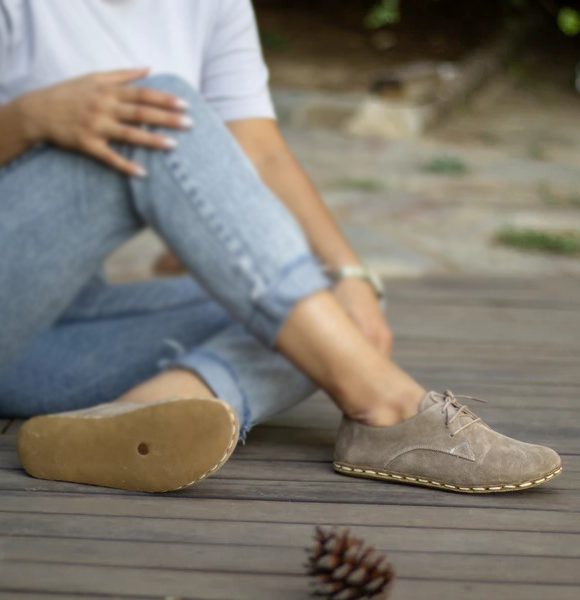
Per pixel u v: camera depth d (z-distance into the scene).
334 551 2.06
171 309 2.69
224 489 2.40
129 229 2.42
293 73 9.31
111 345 2.64
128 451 2.36
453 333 3.41
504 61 10.45
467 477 2.37
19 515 2.29
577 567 2.19
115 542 2.22
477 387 2.97
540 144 7.51
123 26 2.54
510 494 2.40
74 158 2.38
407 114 7.64
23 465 2.43
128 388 2.63
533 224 5.19
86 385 2.62
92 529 2.26
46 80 2.50
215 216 2.34
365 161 6.73
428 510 2.34
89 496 2.36
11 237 2.39
